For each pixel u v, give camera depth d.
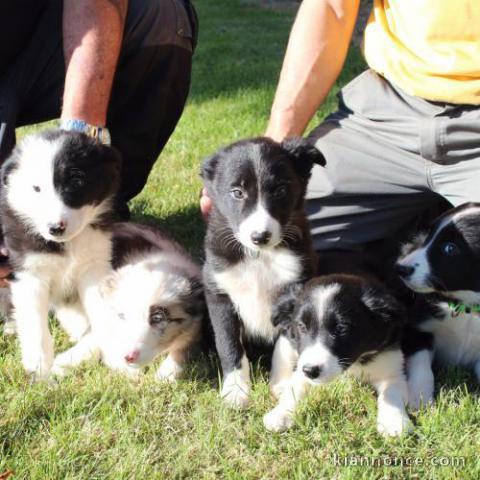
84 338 1.11
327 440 0.90
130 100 1.34
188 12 1.41
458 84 1.09
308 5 1.23
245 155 1.00
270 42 3.28
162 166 1.81
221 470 0.86
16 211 1.05
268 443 0.89
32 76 1.27
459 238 1.03
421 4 1.12
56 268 1.09
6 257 1.12
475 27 1.09
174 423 0.93
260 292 1.04
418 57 1.13
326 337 0.94
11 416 0.93
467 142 1.10
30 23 1.25
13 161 1.05
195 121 2.16
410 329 1.06
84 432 0.90
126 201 1.42
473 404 0.96
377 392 1.00
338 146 1.18
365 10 3.43
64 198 1.01
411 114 1.14
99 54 1.13
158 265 1.11
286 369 1.02
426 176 1.15
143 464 0.85
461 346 1.07
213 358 1.09
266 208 0.98
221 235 1.04
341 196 1.19
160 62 1.33
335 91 2.33
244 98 2.38
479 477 0.84
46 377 1.02
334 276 1.01
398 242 1.20
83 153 1.03
